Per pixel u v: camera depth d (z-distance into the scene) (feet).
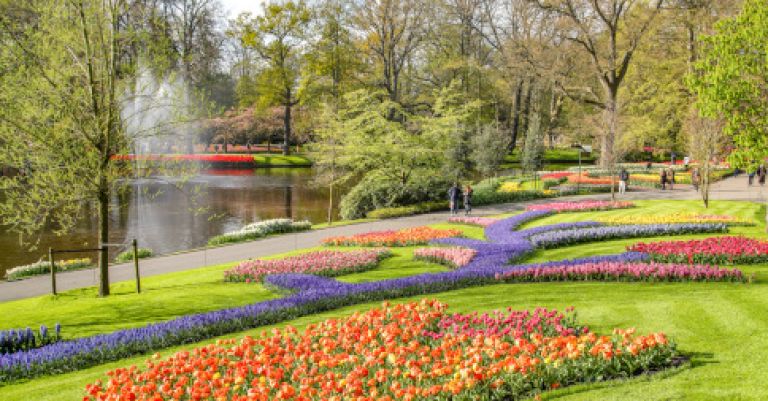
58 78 46.62
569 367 25.12
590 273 45.80
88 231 95.40
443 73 216.13
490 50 244.22
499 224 81.92
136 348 33.60
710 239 55.16
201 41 208.74
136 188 155.22
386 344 27.22
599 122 164.76
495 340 26.50
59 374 31.01
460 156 122.52
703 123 93.04
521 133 265.13
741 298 35.60
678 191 128.98
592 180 144.97
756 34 52.65
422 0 181.78
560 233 66.18
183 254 73.10
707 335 29.91
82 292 52.42
